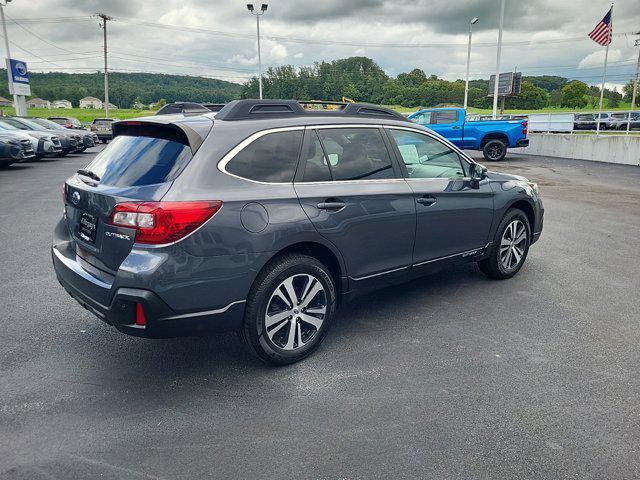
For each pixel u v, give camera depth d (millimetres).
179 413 2908
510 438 2684
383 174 3928
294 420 2848
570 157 20859
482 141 19312
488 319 4285
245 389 3168
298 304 3436
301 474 2410
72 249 3494
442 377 3320
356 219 3623
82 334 3930
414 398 3070
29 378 3268
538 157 21484
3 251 6262
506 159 20422
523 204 5352
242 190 3078
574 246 6809
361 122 3898
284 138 3396
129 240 2867
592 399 3061
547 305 4617
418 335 3965
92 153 24016
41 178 13562
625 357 3615
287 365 3477
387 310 4477
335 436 2703
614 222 8453
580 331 4055
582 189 12328
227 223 2963
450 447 2609
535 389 3174
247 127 3264
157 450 2584
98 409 2938
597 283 5250
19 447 2592
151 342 3811
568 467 2463
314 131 3566
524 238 5383
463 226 4566
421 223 4133
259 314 3221
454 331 4043
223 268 2979
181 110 4098
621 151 18547
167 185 2891
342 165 3670
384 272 3967
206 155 3023
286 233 3209
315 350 3674
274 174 3279
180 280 2846
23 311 4355
